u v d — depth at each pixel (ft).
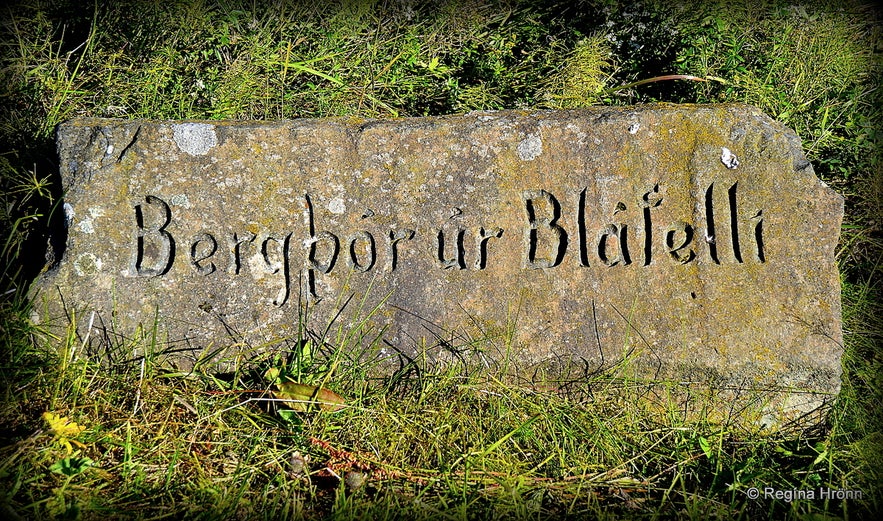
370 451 5.01
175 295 5.18
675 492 4.94
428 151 5.24
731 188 5.25
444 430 5.08
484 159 5.24
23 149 5.91
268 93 6.33
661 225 5.24
